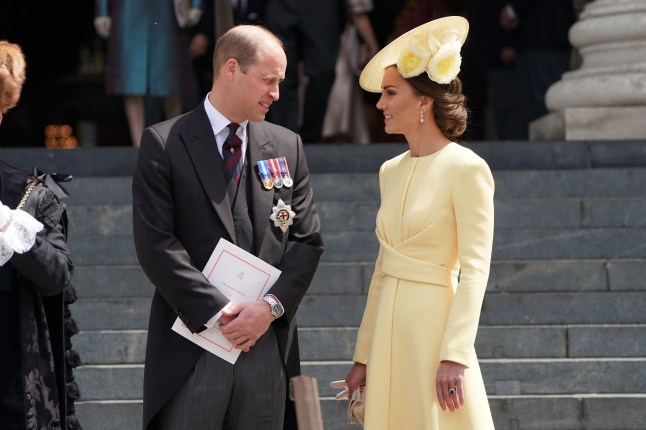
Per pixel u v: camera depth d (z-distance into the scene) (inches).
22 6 2546.8
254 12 1528.1
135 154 1413.6
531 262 1157.7
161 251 738.8
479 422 724.0
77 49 2581.2
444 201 729.6
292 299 754.8
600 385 1021.2
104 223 1261.1
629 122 1454.2
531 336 1064.8
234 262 748.0
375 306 773.3
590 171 1325.0
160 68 1488.7
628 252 1208.8
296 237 780.0
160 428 761.0
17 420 736.3
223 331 737.6
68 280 756.0
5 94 747.4
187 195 751.1
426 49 740.0
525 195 1322.6
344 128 1727.4
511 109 1801.2
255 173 770.2
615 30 1476.4
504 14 1718.8
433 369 725.3
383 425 735.7
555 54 1696.6
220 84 762.8
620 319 1112.8
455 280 745.6
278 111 1531.7
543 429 983.0
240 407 756.0
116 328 1112.8
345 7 1557.6
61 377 764.0
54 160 1408.7
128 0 1482.5
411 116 751.7
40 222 755.4
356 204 1269.7
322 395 1030.4
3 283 738.8
